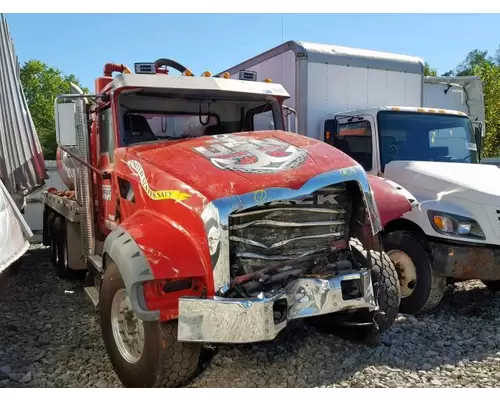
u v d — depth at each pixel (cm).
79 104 564
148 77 495
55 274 827
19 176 800
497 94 2014
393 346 464
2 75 732
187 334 345
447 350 461
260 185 367
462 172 602
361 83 771
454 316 566
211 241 352
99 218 567
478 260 533
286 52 736
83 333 518
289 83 732
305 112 716
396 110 670
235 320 341
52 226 868
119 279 394
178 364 363
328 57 736
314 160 412
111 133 510
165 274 345
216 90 519
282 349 452
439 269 549
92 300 494
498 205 527
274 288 378
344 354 443
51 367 434
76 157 512
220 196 357
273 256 388
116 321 404
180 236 366
